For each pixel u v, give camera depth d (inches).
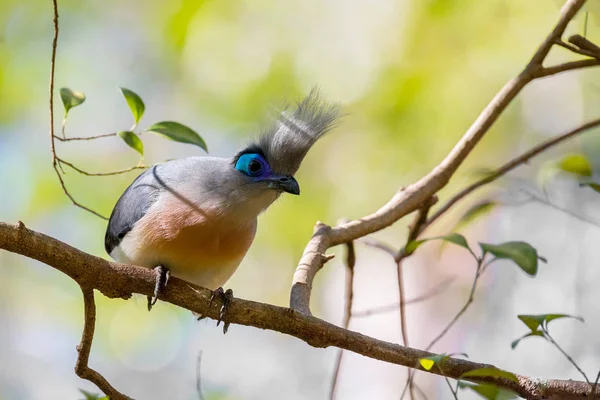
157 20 602.9
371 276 632.4
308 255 274.5
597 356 530.0
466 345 582.6
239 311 231.0
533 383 206.4
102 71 614.2
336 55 582.6
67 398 591.2
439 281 602.9
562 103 581.0
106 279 226.1
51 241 217.5
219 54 585.9
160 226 274.8
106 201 559.5
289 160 286.8
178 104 606.5
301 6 589.3
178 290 236.1
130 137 262.2
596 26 506.0
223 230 278.2
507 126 577.0
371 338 221.5
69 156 576.1
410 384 275.1
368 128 579.8
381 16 587.2
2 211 550.6
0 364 584.4
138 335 578.6
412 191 305.9
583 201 538.3
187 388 603.2
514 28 557.9
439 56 571.8
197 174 282.0
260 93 570.9
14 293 580.7
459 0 567.5
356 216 573.6
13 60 569.3
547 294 563.2
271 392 625.6
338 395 601.6
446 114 565.3
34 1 576.1
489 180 316.2
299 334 226.4
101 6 604.4
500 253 237.1
